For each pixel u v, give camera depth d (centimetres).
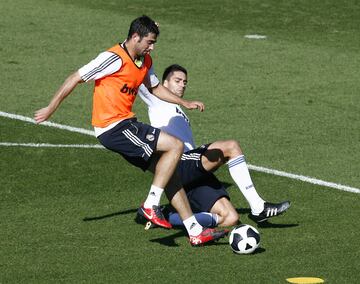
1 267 2989
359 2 7788
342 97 5447
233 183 3966
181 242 3259
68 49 6412
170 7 7594
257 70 6006
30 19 7138
